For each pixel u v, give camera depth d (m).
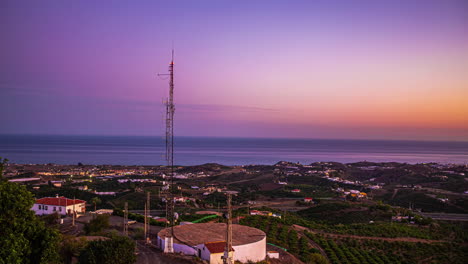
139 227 72.75
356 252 72.88
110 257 39.94
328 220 120.81
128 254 41.91
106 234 62.69
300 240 76.88
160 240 54.66
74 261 44.97
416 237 89.19
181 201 139.00
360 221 118.00
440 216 138.38
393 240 85.06
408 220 115.62
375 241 82.81
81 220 78.88
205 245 49.34
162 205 127.56
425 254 74.75
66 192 139.38
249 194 179.12
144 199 139.12
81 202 95.06
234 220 88.19
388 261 69.38
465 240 89.00
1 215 31.12
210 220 89.88
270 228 82.62
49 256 33.66
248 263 49.88
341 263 65.06
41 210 89.19
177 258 48.28
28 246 32.12
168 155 56.62
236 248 49.91
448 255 74.56
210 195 169.88
